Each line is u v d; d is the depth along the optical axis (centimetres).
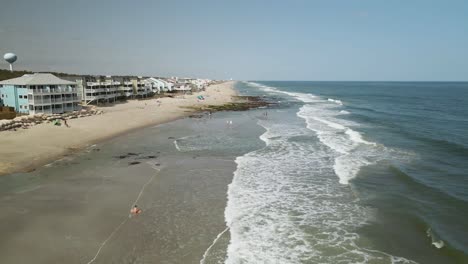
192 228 1683
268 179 2427
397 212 1859
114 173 2533
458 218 1772
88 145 3447
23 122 4069
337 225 1725
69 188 2189
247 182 2362
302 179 2422
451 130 4334
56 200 1983
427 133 4119
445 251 1460
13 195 2047
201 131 4416
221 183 2339
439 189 2173
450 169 2614
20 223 1678
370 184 2297
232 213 1858
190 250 1484
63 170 2580
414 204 1956
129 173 2539
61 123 4316
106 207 1903
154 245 1517
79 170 2591
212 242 1554
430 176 2453
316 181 2375
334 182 2348
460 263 1374
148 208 1906
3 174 2428
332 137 3931
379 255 1450
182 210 1889
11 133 3594
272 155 3106
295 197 2091
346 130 4400
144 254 1444
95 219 1750
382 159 2906
